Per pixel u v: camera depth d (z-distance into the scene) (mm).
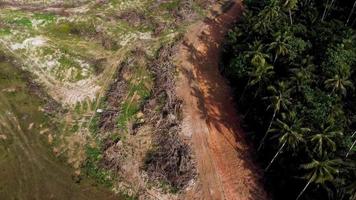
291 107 69812
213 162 72812
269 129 67812
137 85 84750
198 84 86000
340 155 64250
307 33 86125
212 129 77812
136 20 100062
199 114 80125
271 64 79562
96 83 85188
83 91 83750
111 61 89500
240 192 69188
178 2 106250
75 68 87500
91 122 78312
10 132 76750
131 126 77688
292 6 88438
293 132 62719
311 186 64062
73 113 79938
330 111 68688
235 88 85375
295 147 65438
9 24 95688
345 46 78250
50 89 84188
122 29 97188
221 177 70875
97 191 69188
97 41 94125
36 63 88938
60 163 72438
